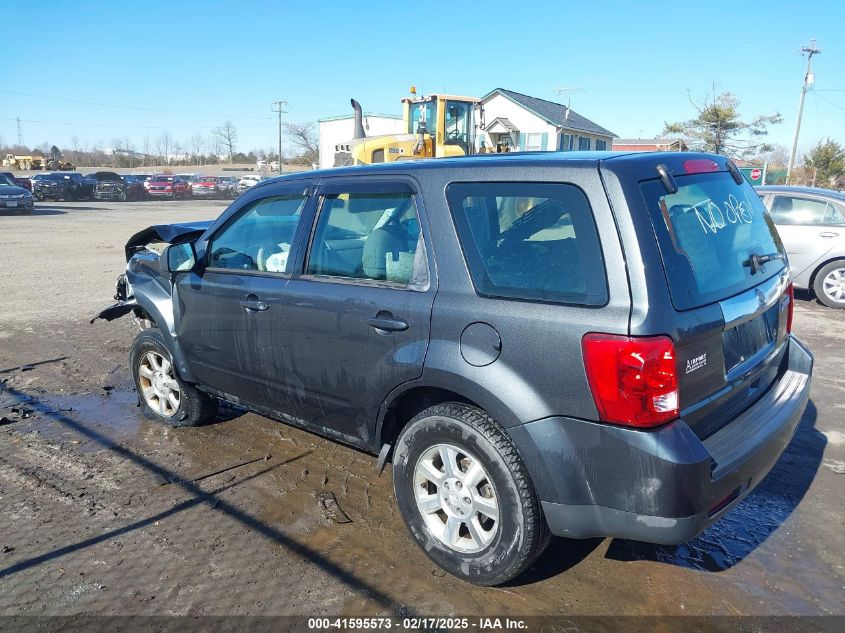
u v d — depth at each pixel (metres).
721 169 3.40
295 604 3.05
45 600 3.08
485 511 3.03
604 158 2.85
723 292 2.94
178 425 5.11
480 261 3.03
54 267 13.47
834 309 9.16
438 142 17.22
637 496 2.62
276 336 3.86
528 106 37.00
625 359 2.56
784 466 4.41
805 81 41.09
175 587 3.17
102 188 42.53
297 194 3.92
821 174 42.22
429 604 3.04
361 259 3.50
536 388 2.78
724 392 2.96
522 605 3.04
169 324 4.73
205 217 28.73
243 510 3.88
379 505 3.94
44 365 6.76
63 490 4.12
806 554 3.42
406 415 3.51
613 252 2.66
